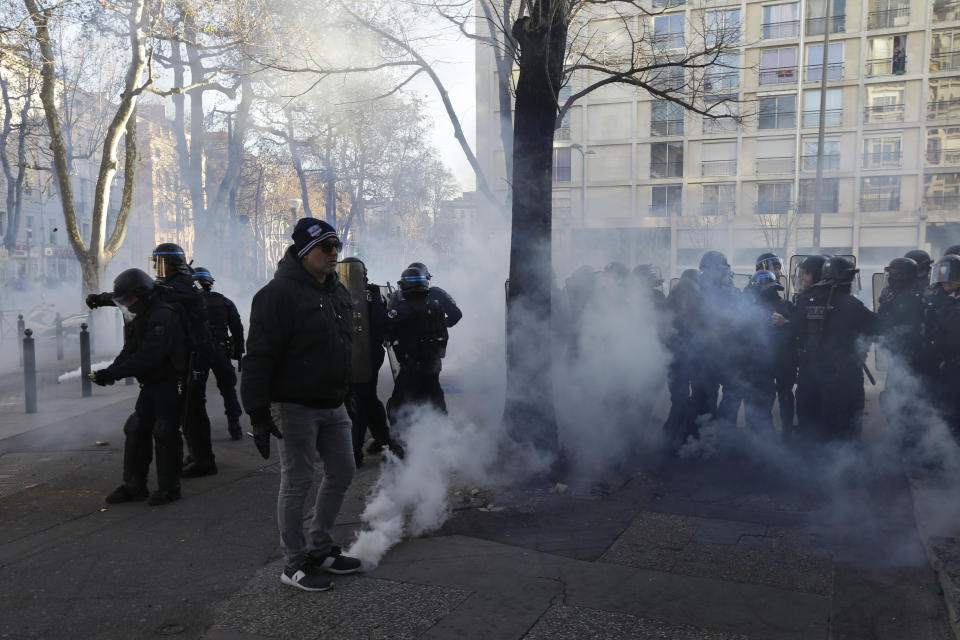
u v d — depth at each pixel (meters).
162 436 4.65
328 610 3.11
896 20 38.00
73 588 3.37
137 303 4.59
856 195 39.34
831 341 5.45
